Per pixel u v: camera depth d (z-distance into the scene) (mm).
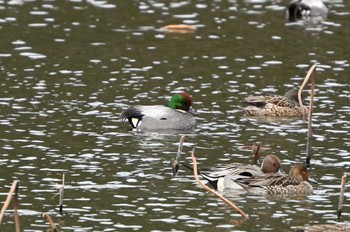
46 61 28031
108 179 18344
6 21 32406
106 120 22797
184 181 18344
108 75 26750
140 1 35594
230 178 18031
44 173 18625
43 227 15758
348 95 24969
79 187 17844
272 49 29609
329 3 36219
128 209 16656
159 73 27016
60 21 32688
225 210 16719
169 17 33375
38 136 21219
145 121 22406
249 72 27188
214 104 24359
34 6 34594
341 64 27953
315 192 17781
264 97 24125
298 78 26578
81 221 16047
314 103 24375
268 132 22094
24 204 16891
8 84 25625
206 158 19859
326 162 19531
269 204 17109
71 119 22719
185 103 23250
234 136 21719
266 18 33562
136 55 28875
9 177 18344
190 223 15969
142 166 19250
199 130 22328
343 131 21906
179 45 30031
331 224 15875
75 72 26969
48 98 24453
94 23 32562
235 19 33281
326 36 31281
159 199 17219
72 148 20391
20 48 29344
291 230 15633
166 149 20594
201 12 34156
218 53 29156
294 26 32469
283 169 19031
